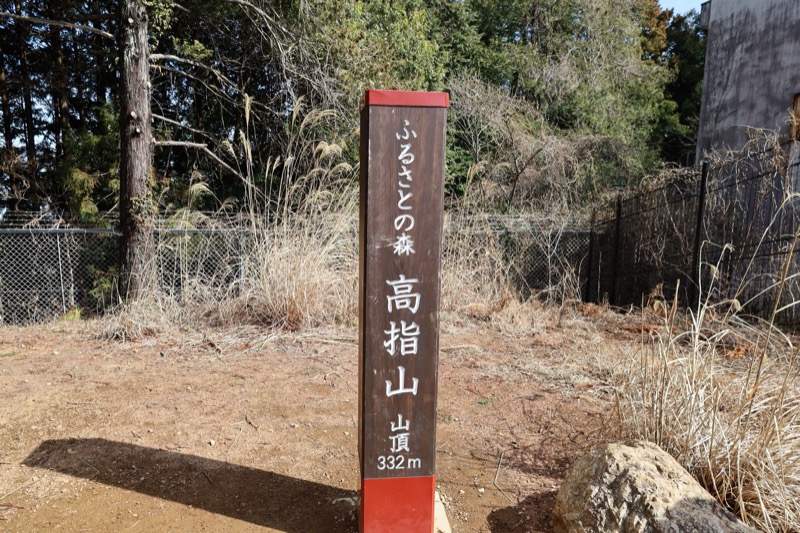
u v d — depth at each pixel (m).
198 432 2.83
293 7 8.02
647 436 2.28
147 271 5.42
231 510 2.14
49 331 5.02
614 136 11.35
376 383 1.79
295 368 3.92
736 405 2.30
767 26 8.81
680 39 20.16
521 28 13.52
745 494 1.97
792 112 7.67
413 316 1.78
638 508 1.76
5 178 10.14
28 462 2.50
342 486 2.33
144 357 4.16
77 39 10.21
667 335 2.61
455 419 3.04
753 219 5.49
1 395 3.32
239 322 5.03
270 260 5.17
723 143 9.80
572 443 2.71
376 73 8.02
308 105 8.12
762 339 4.18
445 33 12.03
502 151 10.27
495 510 2.17
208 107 10.09
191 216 6.21
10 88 10.68
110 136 9.17
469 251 6.36
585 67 12.47
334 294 5.34
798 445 2.04
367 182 1.72
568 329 5.23
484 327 5.23
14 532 1.97
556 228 7.61
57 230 6.51
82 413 3.06
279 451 2.64
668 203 6.07
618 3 13.11
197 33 9.35
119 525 2.02
